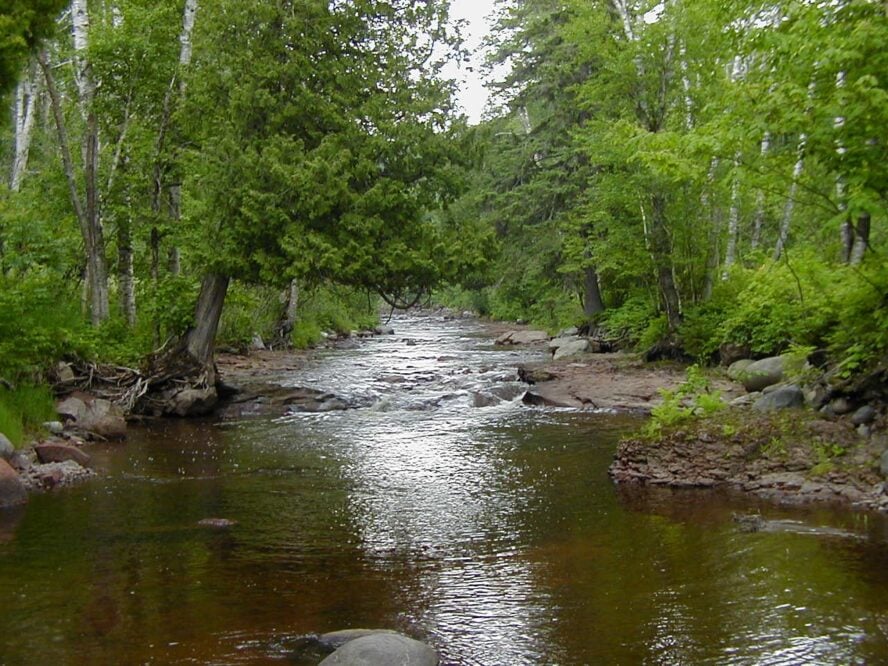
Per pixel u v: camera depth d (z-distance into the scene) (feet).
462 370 77.87
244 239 52.95
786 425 35.22
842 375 35.50
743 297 56.34
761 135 31.50
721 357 68.44
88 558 25.88
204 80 54.60
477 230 55.83
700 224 72.64
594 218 79.56
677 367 70.69
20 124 87.97
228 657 18.66
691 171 35.68
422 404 59.98
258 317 106.83
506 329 150.92
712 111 36.11
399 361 90.27
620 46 72.38
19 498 32.91
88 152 60.85
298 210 51.80
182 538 28.14
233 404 59.16
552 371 71.77
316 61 54.44
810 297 41.09
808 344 42.60
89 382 53.62
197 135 59.36
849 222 33.86
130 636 19.88
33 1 41.52
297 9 53.72
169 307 57.47
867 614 20.47
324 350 107.14
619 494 33.78
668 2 68.44
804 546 26.02
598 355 86.99
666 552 26.00
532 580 23.81
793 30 30.99
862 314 36.40
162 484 36.35
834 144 30.71
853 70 29.71
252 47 53.88
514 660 18.60
